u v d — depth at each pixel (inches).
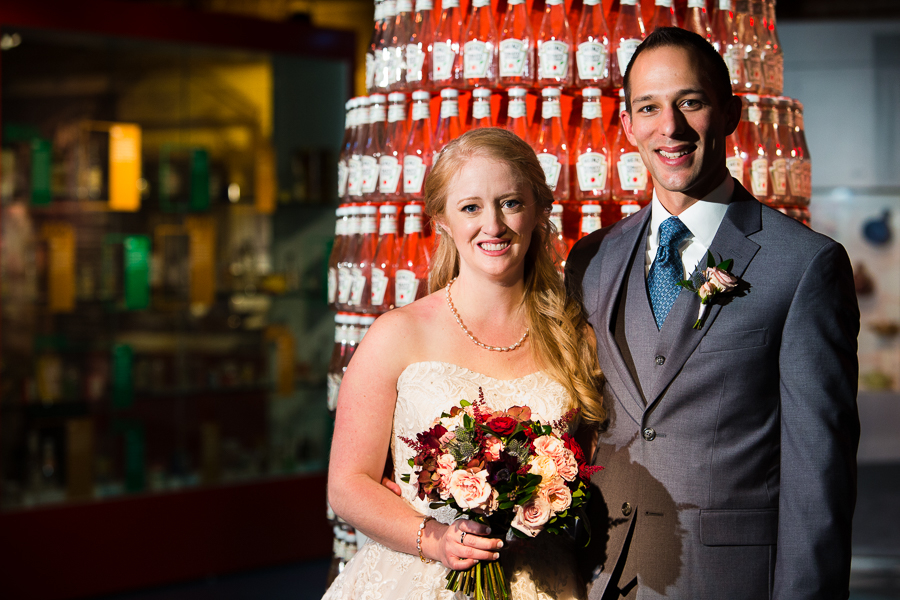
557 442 61.6
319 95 189.9
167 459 176.4
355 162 108.4
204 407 180.4
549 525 61.4
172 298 176.4
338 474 70.9
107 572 163.9
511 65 96.5
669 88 64.5
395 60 103.8
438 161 71.4
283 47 180.2
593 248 77.5
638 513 66.6
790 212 102.7
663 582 64.7
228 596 163.8
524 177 69.4
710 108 64.9
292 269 189.9
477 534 61.2
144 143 172.4
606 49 96.7
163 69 173.2
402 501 69.4
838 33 211.5
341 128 193.6
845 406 61.5
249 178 183.8
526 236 70.4
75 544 160.9
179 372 177.8
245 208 183.5
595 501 70.1
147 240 173.5
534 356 73.6
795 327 62.5
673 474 65.3
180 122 175.9
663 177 66.0
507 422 61.4
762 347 63.9
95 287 167.5
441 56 99.2
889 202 218.8
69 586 160.2
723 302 64.9
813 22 212.1
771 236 66.2
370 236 108.1
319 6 213.5
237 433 184.4
